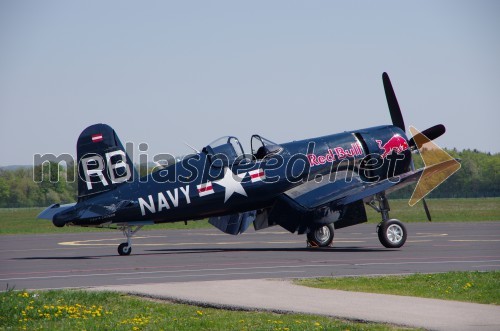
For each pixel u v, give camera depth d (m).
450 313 40.81
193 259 74.19
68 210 77.44
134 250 91.38
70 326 40.09
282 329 37.78
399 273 58.03
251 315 41.75
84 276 60.16
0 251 94.25
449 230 124.88
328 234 89.38
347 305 43.47
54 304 45.09
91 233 152.12
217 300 45.47
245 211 86.25
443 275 54.34
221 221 87.62
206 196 81.88
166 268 65.19
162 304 45.59
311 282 52.81
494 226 138.00
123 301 46.41
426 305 43.22
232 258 74.62
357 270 60.66
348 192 84.81
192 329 38.84
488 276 53.62
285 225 85.75
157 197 79.94
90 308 44.25
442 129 95.62
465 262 66.38
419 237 105.19
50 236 140.38
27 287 53.91
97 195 78.25
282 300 45.31
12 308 43.69
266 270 61.84
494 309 41.88
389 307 42.66
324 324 38.75
